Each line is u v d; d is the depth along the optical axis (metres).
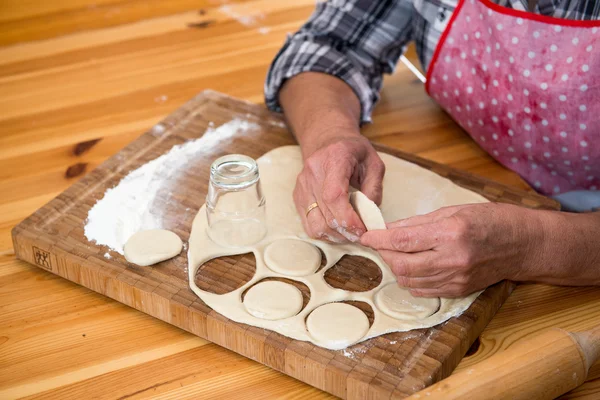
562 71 1.15
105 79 1.60
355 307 1.01
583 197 1.32
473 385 0.80
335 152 1.11
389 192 1.23
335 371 0.92
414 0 1.36
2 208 1.25
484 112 1.31
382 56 1.48
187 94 1.55
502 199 1.23
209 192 1.11
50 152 1.39
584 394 0.93
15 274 1.13
